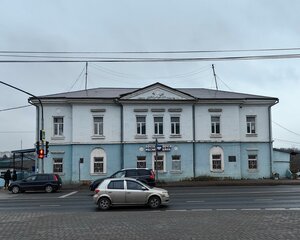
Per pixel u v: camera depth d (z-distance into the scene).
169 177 41.47
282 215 14.80
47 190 32.28
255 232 11.12
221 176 42.16
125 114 41.72
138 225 12.96
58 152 41.66
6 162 71.00
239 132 43.03
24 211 18.70
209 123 42.66
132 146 41.56
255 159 43.66
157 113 41.94
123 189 19.38
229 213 15.93
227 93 46.31
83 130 41.56
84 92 44.84
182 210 17.89
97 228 12.48
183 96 42.00
